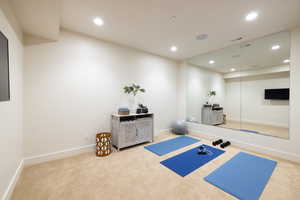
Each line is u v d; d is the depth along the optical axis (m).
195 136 3.92
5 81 1.38
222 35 2.67
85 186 1.69
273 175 1.91
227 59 3.50
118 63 3.14
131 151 2.78
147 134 3.26
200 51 3.60
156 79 3.93
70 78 2.51
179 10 1.91
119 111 2.92
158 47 3.33
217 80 3.71
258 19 2.11
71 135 2.53
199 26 2.35
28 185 1.68
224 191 1.60
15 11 1.61
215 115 3.73
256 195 1.52
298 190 1.60
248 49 3.09
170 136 3.93
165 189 1.64
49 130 2.31
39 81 2.22
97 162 2.30
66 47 2.46
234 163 2.27
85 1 1.71
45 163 2.22
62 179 1.82
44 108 2.27
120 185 1.71
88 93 2.71
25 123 2.11
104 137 2.58
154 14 2.01
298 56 2.29
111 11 1.94
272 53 2.76
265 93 2.91
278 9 1.86
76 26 2.36
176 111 4.54
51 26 1.94
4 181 1.38
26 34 2.12
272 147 2.58
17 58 1.80
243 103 3.25
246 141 2.94
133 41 2.98
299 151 2.28
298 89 2.29
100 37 2.78
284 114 2.63
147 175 1.93
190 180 1.81
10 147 1.55
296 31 2.30
